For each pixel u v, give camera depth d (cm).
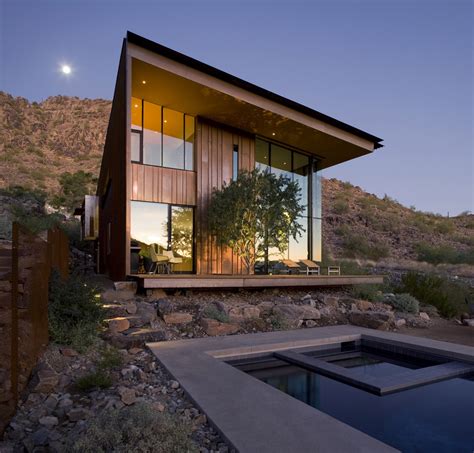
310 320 883
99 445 256
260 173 1224
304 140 1476
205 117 1303
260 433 300
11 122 8712
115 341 596
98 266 1733
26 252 434
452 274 2236
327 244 3105
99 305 636
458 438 337
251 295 989
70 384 427
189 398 391
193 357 543
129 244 972
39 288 488
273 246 1219
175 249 1223
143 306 764
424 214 4716
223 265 1298
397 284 1355
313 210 1652
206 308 802
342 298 1057
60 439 304
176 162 1248
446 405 421
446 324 1001
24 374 410
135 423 277
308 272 1396
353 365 623
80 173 3822
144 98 1165
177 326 738
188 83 1066
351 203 4462
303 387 494
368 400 437
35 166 5494
